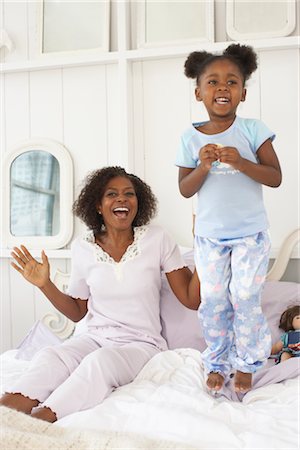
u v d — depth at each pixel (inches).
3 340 112.0
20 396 62.1
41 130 109.9
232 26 97.7
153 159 104.1
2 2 110.3
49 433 50.4
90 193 79.5
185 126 102.8
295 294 85.8
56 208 108.0
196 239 65.5
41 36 107.0
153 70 103.4
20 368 77.9
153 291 78.4
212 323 65.1
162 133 103.6
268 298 85.7
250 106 99.4
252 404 60.2
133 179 82.1
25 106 110.5
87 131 107.5
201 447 48.8
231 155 58.9
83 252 78.7
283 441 49.1
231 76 61.1
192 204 102.7
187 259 91.3
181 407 55.4
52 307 110.4
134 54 101.0
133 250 77.5
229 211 62.6
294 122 98.1
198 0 99.8
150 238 78.5
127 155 101.9
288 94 98.1
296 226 98.3
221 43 97.2
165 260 79.0
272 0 96.7
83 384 60.7
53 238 107.9
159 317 80.5
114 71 105.7
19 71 109.7
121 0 100.9
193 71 65.0
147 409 55.1
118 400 58.9
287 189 98.5
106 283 76.5
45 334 89.8
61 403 59.1
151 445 47.6
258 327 63.4
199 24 99.8
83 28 105.3
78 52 104.8
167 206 103.7
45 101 109.4
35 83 109.7
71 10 105.9
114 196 77.5
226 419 55.1
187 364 69.2
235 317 64.0
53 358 67.0
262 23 97.1
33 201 109.1
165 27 101.1
